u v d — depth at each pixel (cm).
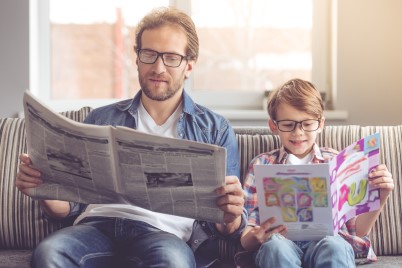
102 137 134
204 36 262
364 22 245
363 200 157
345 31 245
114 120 173
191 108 172
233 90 263
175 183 137
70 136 136
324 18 257
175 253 141
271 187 147
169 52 162
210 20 261
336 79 246
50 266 138
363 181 156
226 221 144
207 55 262
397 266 163
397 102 246
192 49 168
